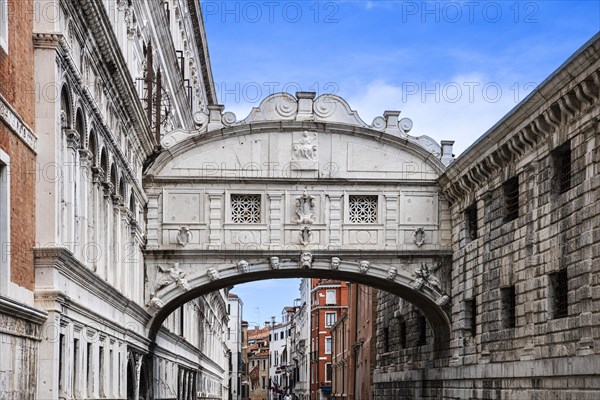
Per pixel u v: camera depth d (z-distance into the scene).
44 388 19.88
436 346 40.62
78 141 22.83
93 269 25.62
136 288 34.72
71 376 21.92
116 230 29.88
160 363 42.03
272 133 37.97
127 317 32.12
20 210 19.02
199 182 37.56
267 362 199.50
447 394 38.59
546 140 28.98
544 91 27.52
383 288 40.25
